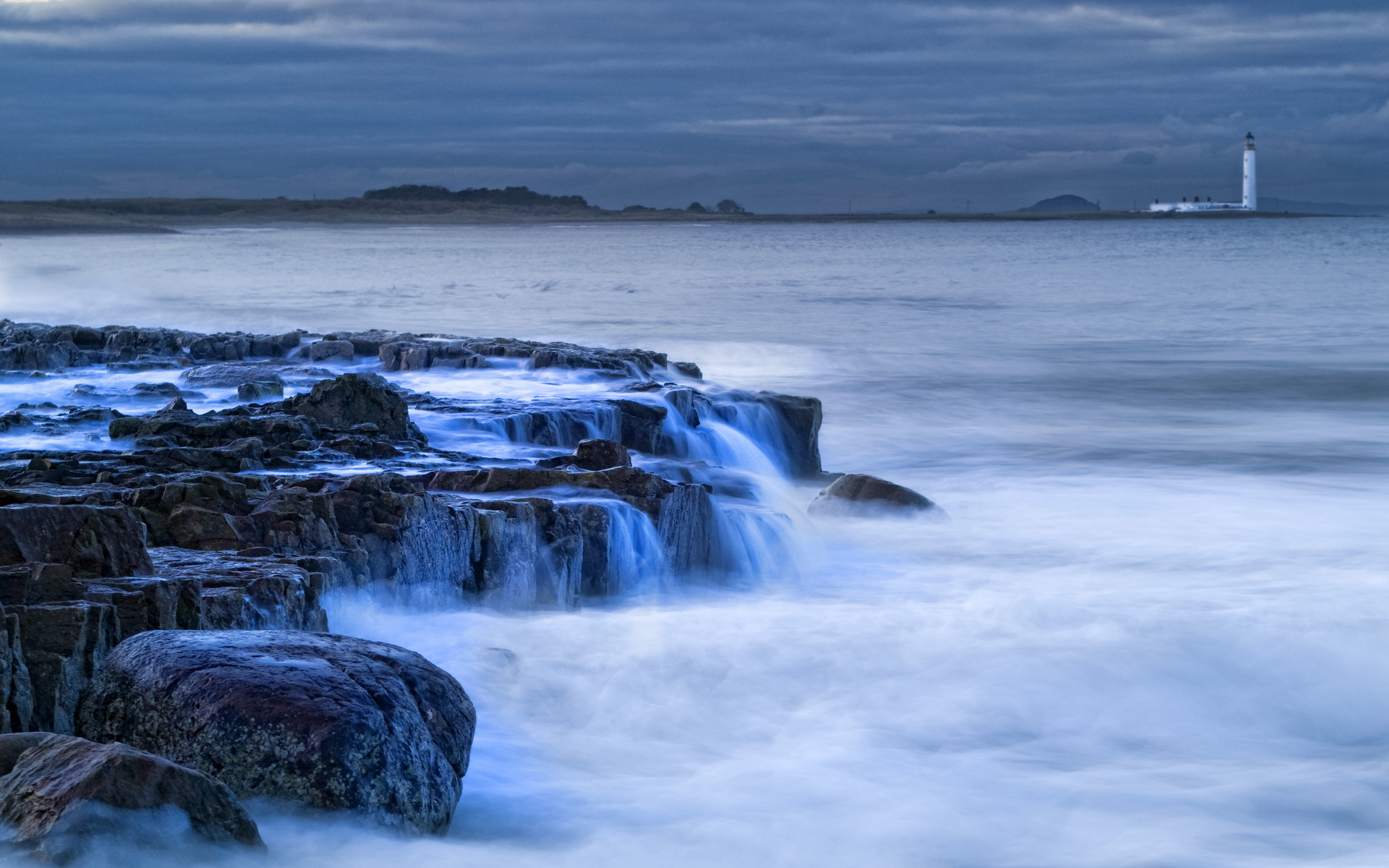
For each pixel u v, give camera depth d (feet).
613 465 44.68
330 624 27.25
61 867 13.70
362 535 31.07
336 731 16.79
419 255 449.06
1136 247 510.99
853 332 151.43
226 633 19.38
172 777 14.98
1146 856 19.67
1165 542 49.67
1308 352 127.13
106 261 354.95
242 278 271.69
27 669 19.06
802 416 69.62
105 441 45.21
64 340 80.64
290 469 39.91
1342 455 73.97
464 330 150.30
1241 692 28.71
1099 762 24.56
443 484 39.78
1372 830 21.49
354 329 146.00
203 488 30.01
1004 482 66.49
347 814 16.51
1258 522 54.44
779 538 44.11
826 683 28.19
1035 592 39.86
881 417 90.17
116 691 18.08
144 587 21.53
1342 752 25.85
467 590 33.99
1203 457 73.82
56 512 22.39
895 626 32.58
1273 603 36.32
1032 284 255.70
